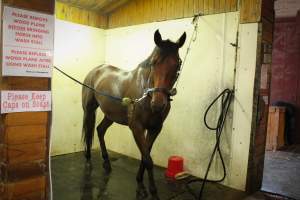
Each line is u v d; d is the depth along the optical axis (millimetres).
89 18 4098
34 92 1557
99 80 3299
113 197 2611
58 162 3605
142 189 2818
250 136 2801
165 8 3512
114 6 4000
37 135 1598
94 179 3055
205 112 3041
